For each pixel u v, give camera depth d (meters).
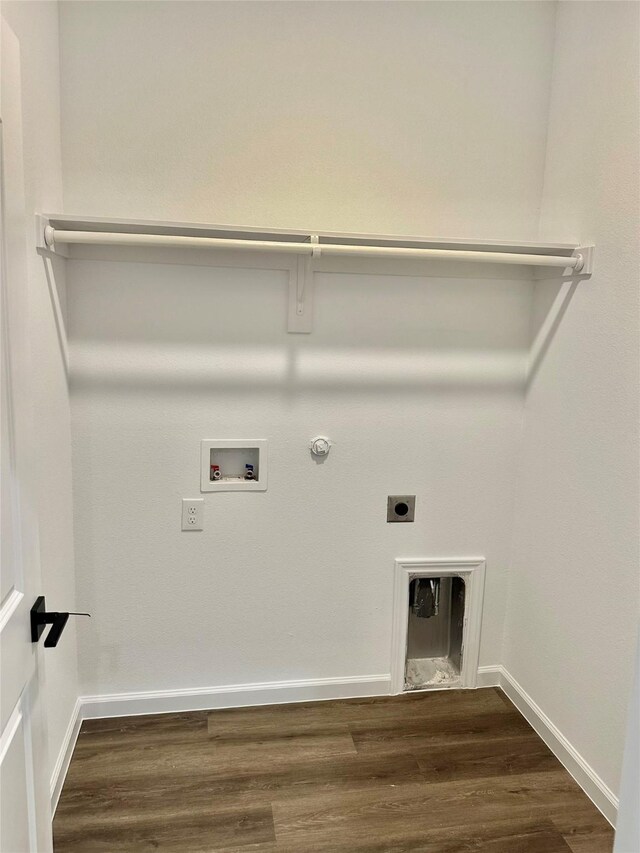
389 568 2.25
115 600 2.08
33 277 1.52
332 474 2.15
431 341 2.14
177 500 2.06
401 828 1.69
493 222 2.10
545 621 2.08
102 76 1.83
